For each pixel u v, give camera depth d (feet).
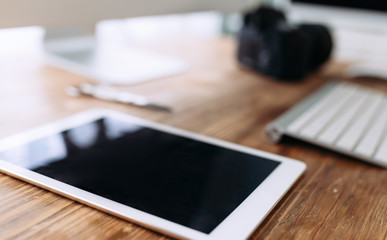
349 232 1.17
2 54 2.92
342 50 3.89
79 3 1.72
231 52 3.65
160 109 2.08
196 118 2.01
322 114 2.06
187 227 1.07
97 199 1.18
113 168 1.38
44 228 1.08
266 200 1.24
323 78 3.09
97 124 1.78
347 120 2.00
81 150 1.50
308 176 1.51
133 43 3.65
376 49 3.73
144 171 1.37
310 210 1.28
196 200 1.21
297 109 2.09
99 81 2.48
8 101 2.04
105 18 1.86
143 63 2.96
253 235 1.11
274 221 1.19
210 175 1.38
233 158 1.53
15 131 1.67
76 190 1.22
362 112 2.16
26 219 1.11
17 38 3.01
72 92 2.24
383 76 3.23
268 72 2.91
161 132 1.74
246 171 1.43
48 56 2.97
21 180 1.31
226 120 2.02
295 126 1.83
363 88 2.78
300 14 3.43
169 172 1.38
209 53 3.55
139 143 1.61
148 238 1.06
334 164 1.63
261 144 1.76
